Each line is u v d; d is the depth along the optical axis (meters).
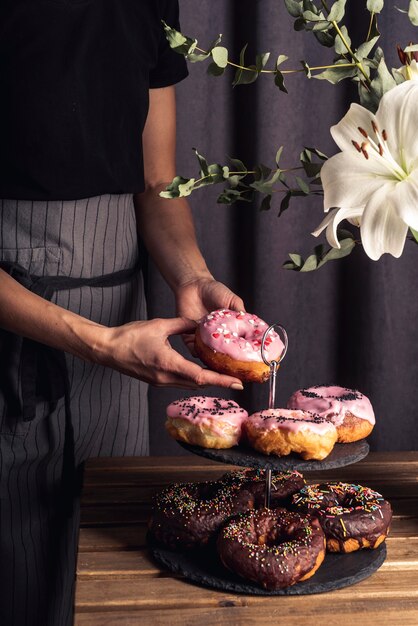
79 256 1.39
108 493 1.22
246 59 1.81
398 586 0.95
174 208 1.56
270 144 1.83
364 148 0.85
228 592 0.93
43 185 1.32
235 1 1.80
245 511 1.03
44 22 1.29
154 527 1.03
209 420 1.02
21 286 1.25
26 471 1.43
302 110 1.82
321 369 1.94
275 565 0.92
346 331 1.93
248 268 1.89
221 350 1.08
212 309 1.36
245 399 1.94
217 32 1.81
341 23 1.82
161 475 1.29
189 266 1.45
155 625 0.87
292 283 1.88
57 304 1.37
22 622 1.48
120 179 1.41
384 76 0.91
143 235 1.57
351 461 1.00
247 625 0.87
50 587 1.49
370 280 1.89
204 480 1.28
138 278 1.54
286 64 1.80
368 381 1.92
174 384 1.14
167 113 1.60
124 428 1.53
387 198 0.85
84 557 1.01
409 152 0.85
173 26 1.51
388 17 1.79
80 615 0.88
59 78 1.30
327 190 0.88
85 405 1.46
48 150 1.31
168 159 1.62
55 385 1.37
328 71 0.97
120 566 0.99
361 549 1.02
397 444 1.95
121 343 1.15
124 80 1.39
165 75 1.56
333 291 1.91
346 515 1.01
